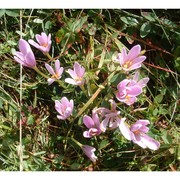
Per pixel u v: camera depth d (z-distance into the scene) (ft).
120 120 1.51
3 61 1.79
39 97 1.79
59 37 1.74
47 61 1.80
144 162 1.69
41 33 1.66
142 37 1.74
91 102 1.61
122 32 1.83
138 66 1.52
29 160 1.69
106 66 1.66
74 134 1.72
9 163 1.69
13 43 1.78
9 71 1.80
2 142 1.69
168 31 1.77
